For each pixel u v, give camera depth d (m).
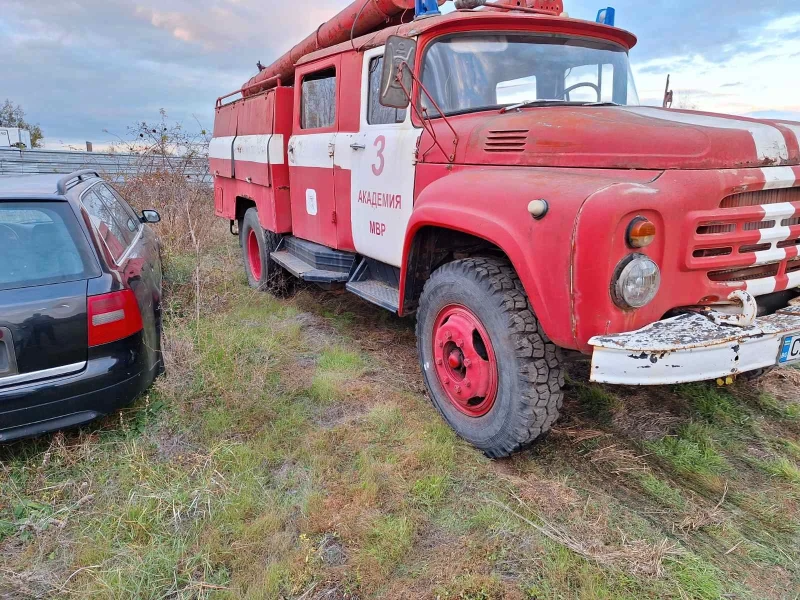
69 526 2.46
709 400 3.41
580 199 2.20
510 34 3.46
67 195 3.21
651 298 2.22
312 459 2.81
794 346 2.37
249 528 2.35
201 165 9.87
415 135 3.40
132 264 3.59
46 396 2.76
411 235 3.18
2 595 2.10
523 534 2.29
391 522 2.37
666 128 2.38
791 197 2.52
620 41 3.85
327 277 4.41
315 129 4.70
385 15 4.09
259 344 4.20
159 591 2.10
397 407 3.30
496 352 2.64
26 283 2.82
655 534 2.30
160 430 3.12
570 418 3.22
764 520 2.40
